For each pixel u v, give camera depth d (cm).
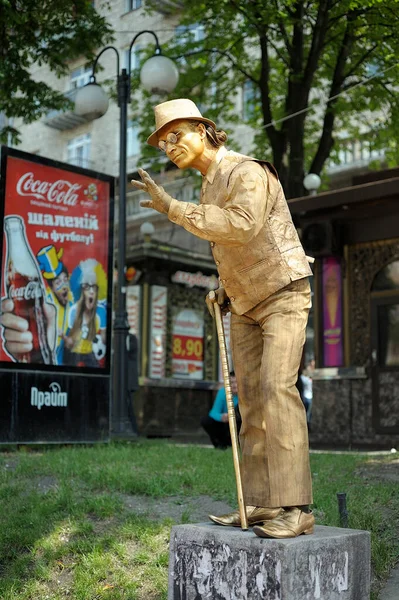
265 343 382
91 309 1056
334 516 536
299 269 382
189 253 1958
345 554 372
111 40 1422
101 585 494
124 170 1166
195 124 394
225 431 1093
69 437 1006
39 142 3200
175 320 1953
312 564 351
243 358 402
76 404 1020
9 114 1485
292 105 1450
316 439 1352
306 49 1599
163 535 544
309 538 357
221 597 362
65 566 521
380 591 445
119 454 844
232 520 392
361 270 1342
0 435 940
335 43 1527
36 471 733
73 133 3092
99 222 1083
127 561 516
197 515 585
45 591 499
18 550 548
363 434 1302
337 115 1656
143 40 2198
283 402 372
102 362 1056
